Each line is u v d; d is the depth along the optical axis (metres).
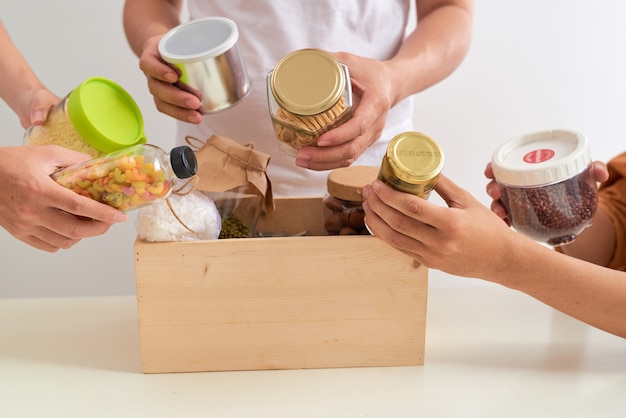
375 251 0.90
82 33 1.72
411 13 1.77
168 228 0.88
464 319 1.06
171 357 0.92
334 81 0.88
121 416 0.82
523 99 1.82
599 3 1.74
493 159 1.01
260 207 0.98
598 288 0.90
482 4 1.74
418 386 0.89
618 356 0.96
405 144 0.80
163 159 0.81
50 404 0.84
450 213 0.81
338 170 0.99
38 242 0.89
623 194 1.19
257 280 0.90
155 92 0.98
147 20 1.22
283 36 1.18
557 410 0.84
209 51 0.92
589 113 1.83
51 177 0.83
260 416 0.82
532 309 1.10
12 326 1.03
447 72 1.20
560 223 0.97
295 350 0.93
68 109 0.94
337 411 0.83
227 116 1.22
